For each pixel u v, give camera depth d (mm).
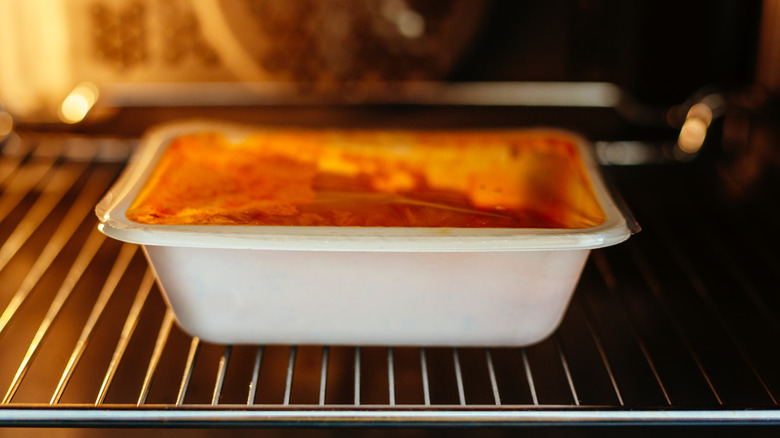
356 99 1007
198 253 546
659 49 955
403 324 593
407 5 956
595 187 613
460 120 1014
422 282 562
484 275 560
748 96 885
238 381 604
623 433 544
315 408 521
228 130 705
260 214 582
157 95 986
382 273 557
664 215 867
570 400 593
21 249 781
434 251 519
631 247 807
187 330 610
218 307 582
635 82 986
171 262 553
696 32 925
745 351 647
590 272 760
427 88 1005
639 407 523
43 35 940
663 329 675
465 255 546
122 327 665
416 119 1015
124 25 946
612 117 1008
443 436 538
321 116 1009
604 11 958
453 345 615
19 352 630
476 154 685
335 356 632
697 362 604
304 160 678
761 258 786
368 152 688
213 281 564
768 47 855
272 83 991
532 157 680
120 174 935
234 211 587
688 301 715
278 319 589
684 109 956
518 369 622
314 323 592
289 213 585
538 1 957
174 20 948
